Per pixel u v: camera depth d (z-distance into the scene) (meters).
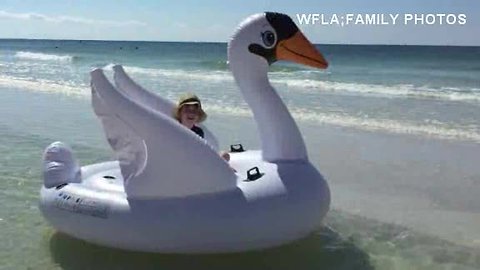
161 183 4.07
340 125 10.56
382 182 6.70
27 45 103.31
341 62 37.44
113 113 4.04
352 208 5.75
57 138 9.25
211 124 10.62
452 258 4.52
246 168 4.59
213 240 4.05
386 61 38.19
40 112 12.23
